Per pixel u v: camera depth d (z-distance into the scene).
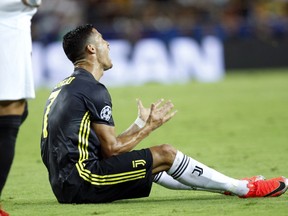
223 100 49.72
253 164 23.97
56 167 16.75
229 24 77.69
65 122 16.62
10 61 15.23
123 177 16.52
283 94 52.59
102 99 16.78
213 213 15.65
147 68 69.38
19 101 15.50
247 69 74.44
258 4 83.12
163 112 17.05
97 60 17.42
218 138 31.41
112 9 79.81
